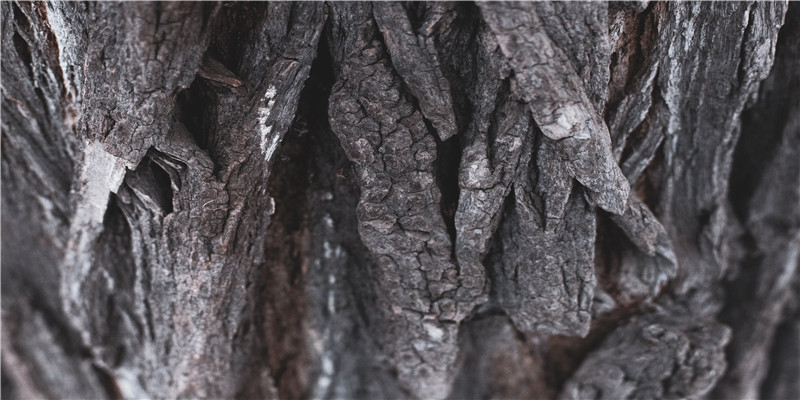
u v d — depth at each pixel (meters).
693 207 0.62
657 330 0.61
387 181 0.55
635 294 0.61
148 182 0.55
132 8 0.51
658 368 0.61
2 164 0.61
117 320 0.63
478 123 0.54
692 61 0.56
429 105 0.54
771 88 0.60
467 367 0.65
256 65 0.54
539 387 0.65
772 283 0.65
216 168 0.55
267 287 0.62
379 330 0.62
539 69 0.53
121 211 0.58
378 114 0.54
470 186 0.54
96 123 0.54
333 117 0.54
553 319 0.58
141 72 0.52
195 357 0.60
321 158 0.59
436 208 0.55
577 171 0.54
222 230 0.55
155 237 0.57
